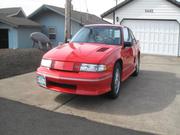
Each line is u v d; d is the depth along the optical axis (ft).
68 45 19.31
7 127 12.81
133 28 52.65
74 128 13.01
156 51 51.26
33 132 12.37
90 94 15.78
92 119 14.33
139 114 15.37
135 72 26.78
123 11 52.90
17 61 32.89
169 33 49.85
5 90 19.54
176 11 48.70
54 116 14.55
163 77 27.04
